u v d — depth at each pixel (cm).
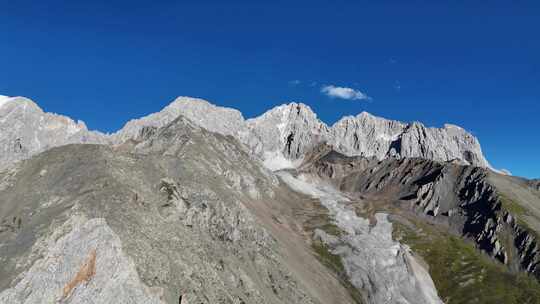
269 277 10225
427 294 16025
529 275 16975
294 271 11912
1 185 9050
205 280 7338
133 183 8800
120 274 5888
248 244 10838
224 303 7206
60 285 5866
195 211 9650
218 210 10612
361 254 17362
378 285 15362
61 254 6244
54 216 7125
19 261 6388
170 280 6550
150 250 6781
